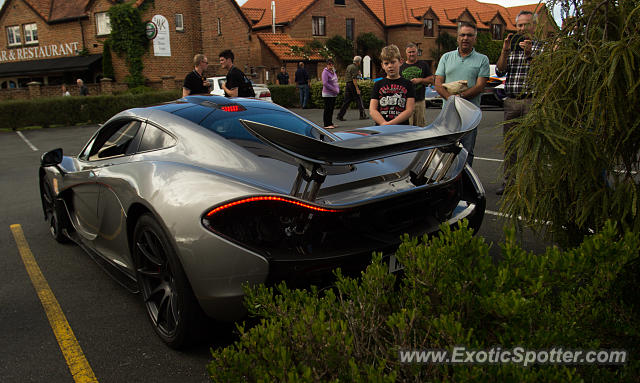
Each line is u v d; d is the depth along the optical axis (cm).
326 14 3747
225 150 282
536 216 230
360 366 151
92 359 265
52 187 445
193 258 235
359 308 167
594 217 225
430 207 293
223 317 242
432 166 316
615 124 201
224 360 152
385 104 526
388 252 259
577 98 212
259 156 279
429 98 1727
